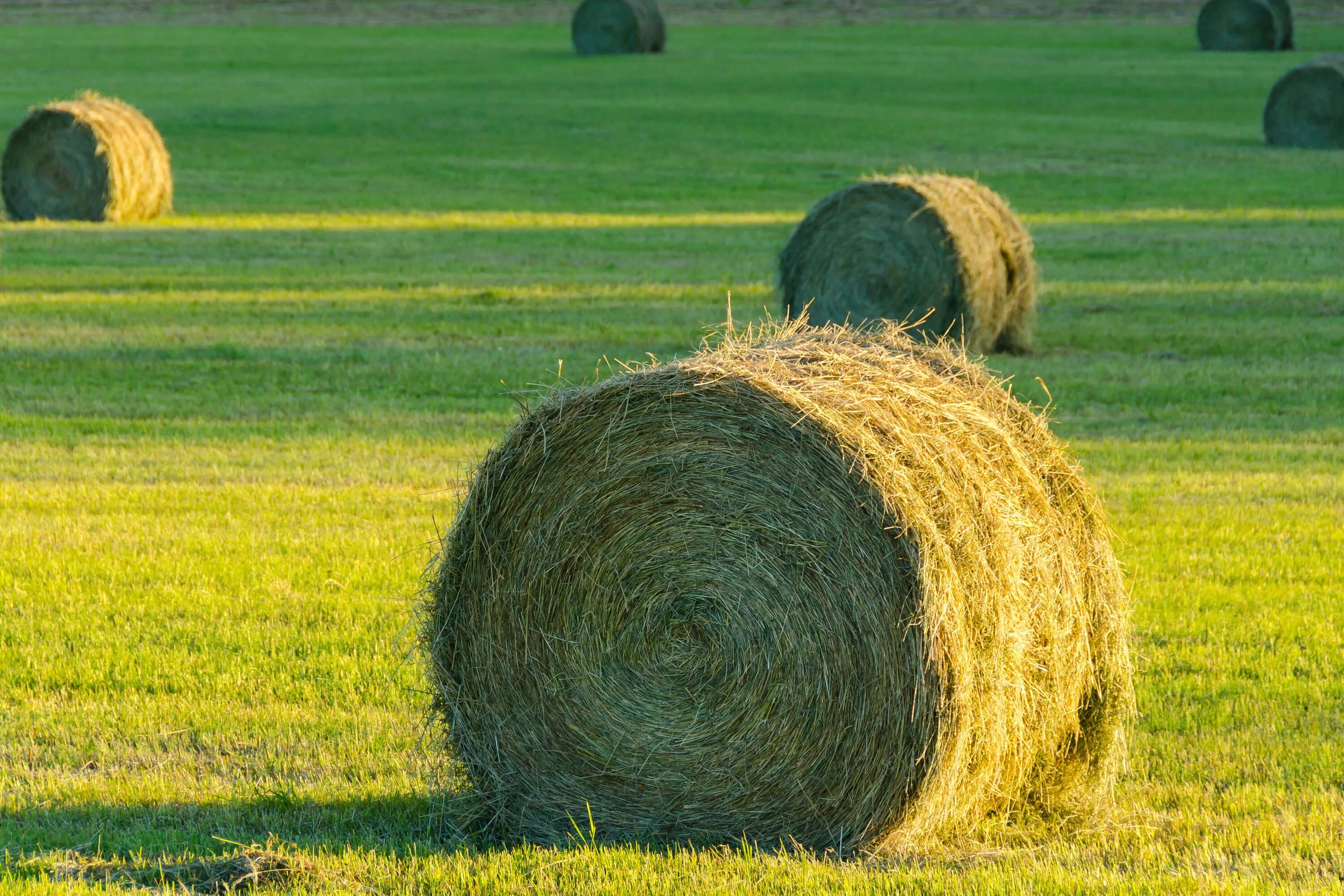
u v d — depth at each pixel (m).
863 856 24.78
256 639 35.66
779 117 182.12
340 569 40.84
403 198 130.62
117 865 24.48
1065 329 78.94
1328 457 53.38
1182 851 25.27
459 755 26.75
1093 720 27.78
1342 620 37.06
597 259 100.50
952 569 24.12
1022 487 26.75
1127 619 28.86
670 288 89.50
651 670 25.55
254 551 42.28
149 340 73.19
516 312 81.75
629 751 25.72
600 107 189.75
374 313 81.19
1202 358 71.44
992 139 165.12
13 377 65.19
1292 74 160.62
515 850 25.14
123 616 37.28
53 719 31.08
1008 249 74.44
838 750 24.69
